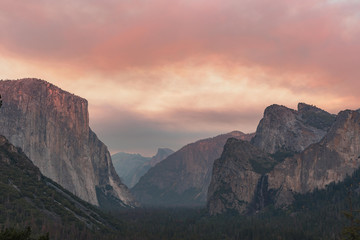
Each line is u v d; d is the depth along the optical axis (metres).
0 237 83.81
